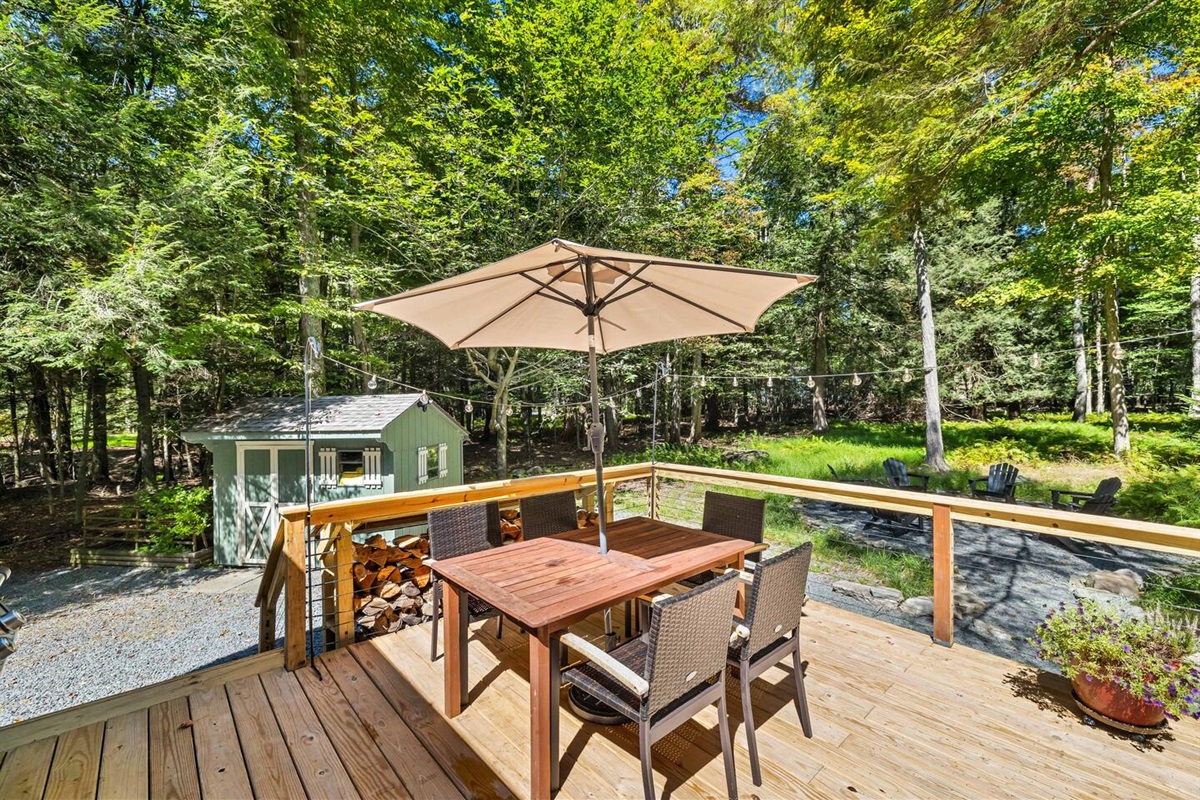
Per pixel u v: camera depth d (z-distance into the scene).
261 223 8.46
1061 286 7.77
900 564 5.45
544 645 1.71
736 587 1.74
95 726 2.09
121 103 6.79
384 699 2.30
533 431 19.72
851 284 13.59
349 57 9.11
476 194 8.47
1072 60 6.16
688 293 2.52
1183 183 6.39
